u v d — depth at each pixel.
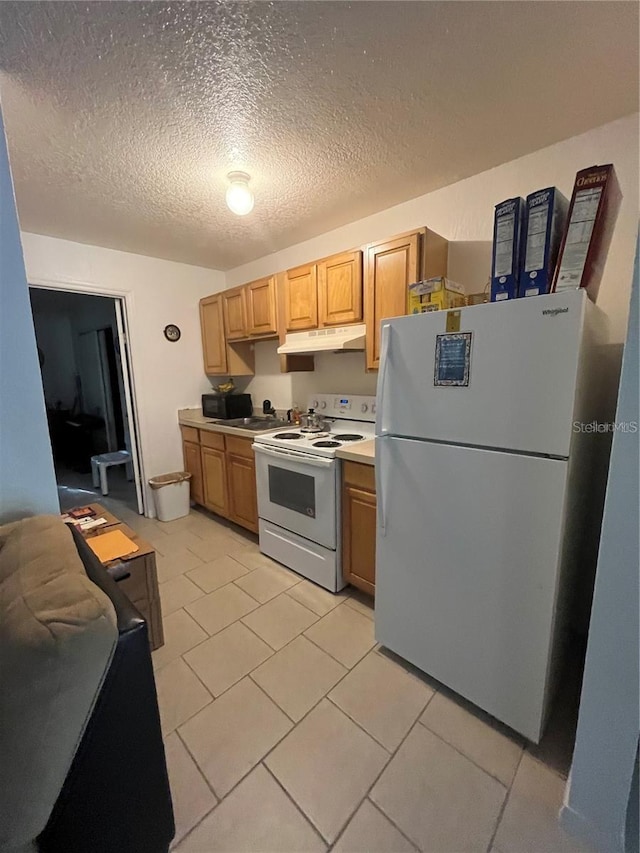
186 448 3.55
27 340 1.11
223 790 1.16
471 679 1.40
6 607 0.75
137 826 0.84
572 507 1.22
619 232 1.57
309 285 2.52
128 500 3.87
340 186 2.05
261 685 1.54
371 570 2.00
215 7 1.04
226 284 3.74
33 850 0.75
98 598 0.76
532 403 1.15
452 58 1.23
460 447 1.33
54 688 0.67
